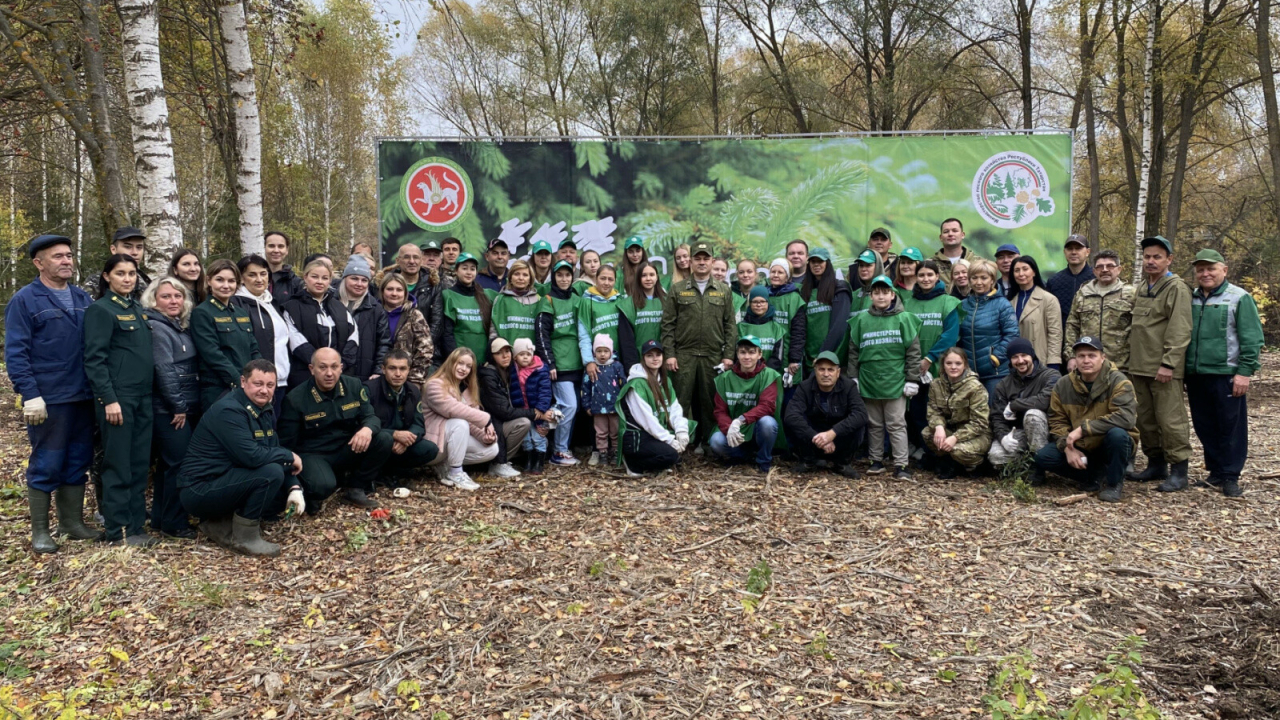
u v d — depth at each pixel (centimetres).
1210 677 358
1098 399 605
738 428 677
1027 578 464
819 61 2220
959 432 654
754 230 980
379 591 443
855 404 662
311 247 2678
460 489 627
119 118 1170
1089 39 1705
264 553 491
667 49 2198
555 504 594
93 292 536
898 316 664
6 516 562
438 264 738
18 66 943
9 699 337
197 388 522
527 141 963
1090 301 662
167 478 514
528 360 672
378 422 581
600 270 719
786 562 487
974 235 984
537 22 2525
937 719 324
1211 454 629
